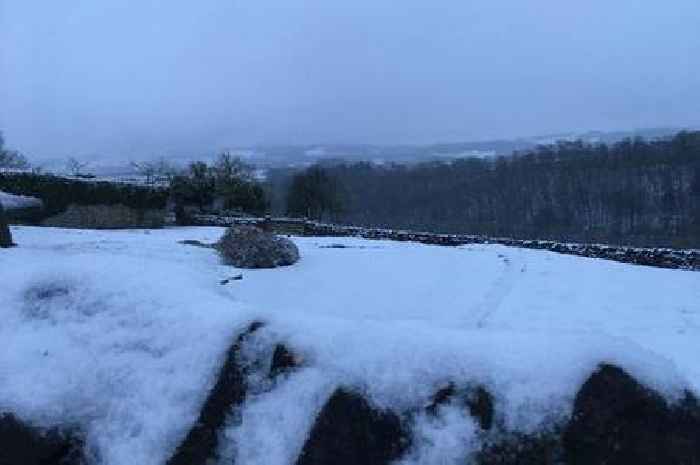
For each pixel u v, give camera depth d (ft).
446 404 9.84
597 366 9.72
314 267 38.11
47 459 11.11
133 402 11.25
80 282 13.37
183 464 10.56
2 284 13.82
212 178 80.43
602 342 10.06
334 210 91.35
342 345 10.58
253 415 10.50
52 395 11.48
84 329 12.41
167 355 11.58
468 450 9.51
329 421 9.95
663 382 9.77
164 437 10.77
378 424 9.85
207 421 10.75
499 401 9.71
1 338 12.57
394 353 10.28
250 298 30.30
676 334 27.45
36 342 12.34
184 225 68.69
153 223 64.85
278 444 10.14
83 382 11.64
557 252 51.65
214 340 11.39
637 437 9.36
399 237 62.13
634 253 48.44
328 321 11.18
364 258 41.70
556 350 10.05
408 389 9.98
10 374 11.84
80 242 43.37
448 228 65.41
